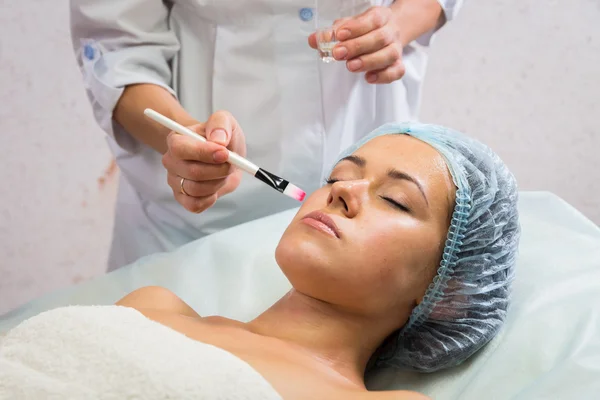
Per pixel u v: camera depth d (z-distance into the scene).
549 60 2.15
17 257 2.29
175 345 0.84
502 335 1.14
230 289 1.31
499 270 1.12
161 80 1.38
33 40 2.15
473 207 1.07
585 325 1.08
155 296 1.11
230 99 1.45
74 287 1.31
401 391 0.92
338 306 1.08
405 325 1.16
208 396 0.77
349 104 1.50
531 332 1.10
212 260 1.37
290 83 1.42
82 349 0.83
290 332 1.07
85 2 1.35
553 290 1.17
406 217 1.04
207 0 1.37
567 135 2.21
